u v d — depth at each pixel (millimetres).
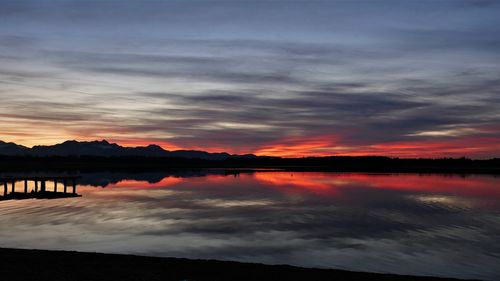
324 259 14594
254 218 23094
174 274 10555
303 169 114938
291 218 23141
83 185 48625
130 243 16797
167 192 38875
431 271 13242
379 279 10547
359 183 53219
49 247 16016
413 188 44719
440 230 19688
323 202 31078
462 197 35188
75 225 20531
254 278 10406
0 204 29000
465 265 13906
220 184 50531
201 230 19500
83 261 11531
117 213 24688
